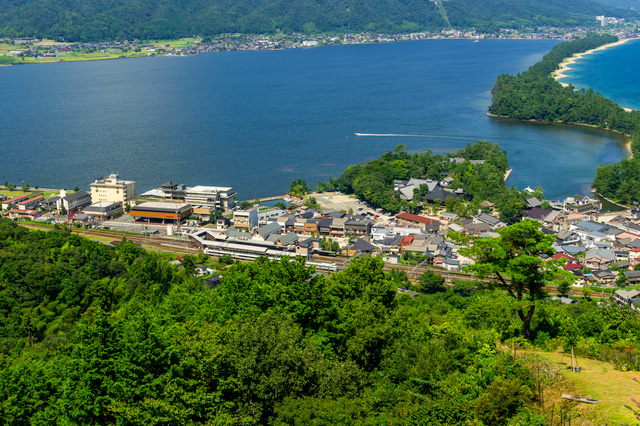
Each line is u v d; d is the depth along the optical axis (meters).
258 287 73.25
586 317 76.50
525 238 69.31
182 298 89.12
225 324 64.44
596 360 60.03
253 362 54.03
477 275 74.12
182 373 54.59
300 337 60.78
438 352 60.22
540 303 73.81
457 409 49.62
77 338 58.50
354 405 52.62
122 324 60.56
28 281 123.19
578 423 45.81
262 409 54.28
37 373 63.09
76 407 55.06
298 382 54.50
